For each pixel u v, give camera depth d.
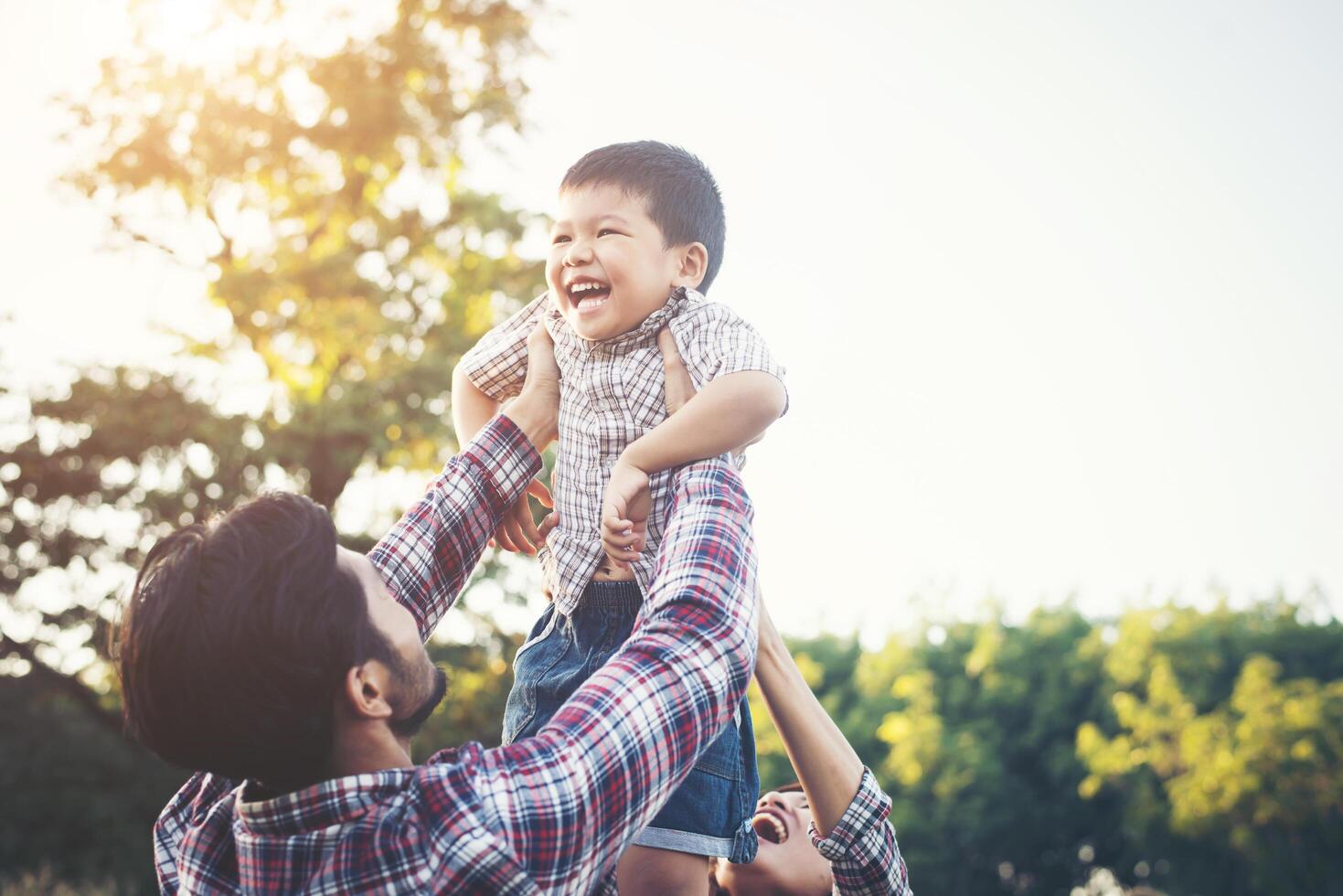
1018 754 23.30
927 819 22.17
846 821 1.31
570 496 1.40
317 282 13.48
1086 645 23.19
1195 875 20.31
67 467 12.34
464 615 12.79
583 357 1.40
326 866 0.92
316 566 0.96
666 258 1.38
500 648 12.81
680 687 1.01
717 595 1.06
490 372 1.54
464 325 14.38
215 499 12.41
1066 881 22.86
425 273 14.42
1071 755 22.44
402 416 13.01
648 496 1.26
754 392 1.25
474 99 14.80
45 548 12.45
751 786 1.43
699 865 1.34
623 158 1.40
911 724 22.64
